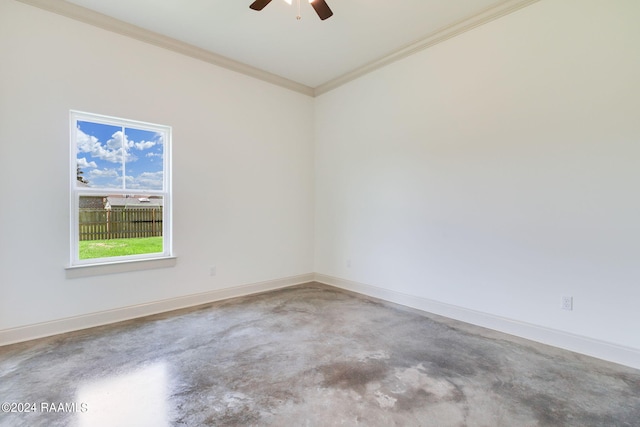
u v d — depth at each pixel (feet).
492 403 5.92
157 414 5.54
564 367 7.25
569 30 8.02
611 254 7.55
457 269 10.40
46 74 8.84
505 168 9.23
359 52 11.91
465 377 6.82
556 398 6.09
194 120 11.70
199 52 11.65
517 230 9.03
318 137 15.62
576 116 7.97
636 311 7.24
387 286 12.57
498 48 9.29
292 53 11.98
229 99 12.65
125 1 8.88
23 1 8.49
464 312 10.22
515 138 9.02
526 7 8.70
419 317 10.59
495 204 9.47
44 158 8.87
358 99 13.62
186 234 11.60
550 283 8.46
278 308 11.47
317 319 10.34
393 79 12.21
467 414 5.61
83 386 6.40
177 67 11.25
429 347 8.29
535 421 5.44
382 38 10.91
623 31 7.31
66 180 9.22
